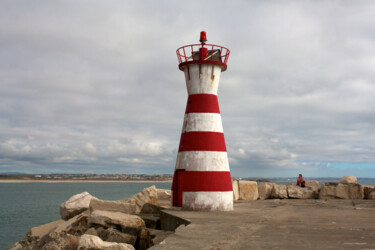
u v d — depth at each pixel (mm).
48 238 16656
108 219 15609
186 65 18016
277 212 17141
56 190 164125
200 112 17719
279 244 9352
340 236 10461
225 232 11102
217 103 18297
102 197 104750
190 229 11594
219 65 17969
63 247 14703
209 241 9797
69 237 15141
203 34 18391
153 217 17797
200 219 13930
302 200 25188
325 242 9578
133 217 15852
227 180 17656
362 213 16859
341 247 8930
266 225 12578
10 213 62562
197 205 16984
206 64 17703
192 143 17562
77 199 23641
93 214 16156
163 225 16672
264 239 10039
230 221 13508
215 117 17875
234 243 9531
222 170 17516
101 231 15219
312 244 9320
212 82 17938
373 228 12008
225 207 17344
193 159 17359
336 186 26266
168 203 24891
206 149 17391
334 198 26094
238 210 17844
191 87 18094
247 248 8930
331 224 12953
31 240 20984
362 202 23156
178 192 17844
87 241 12000
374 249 8680
